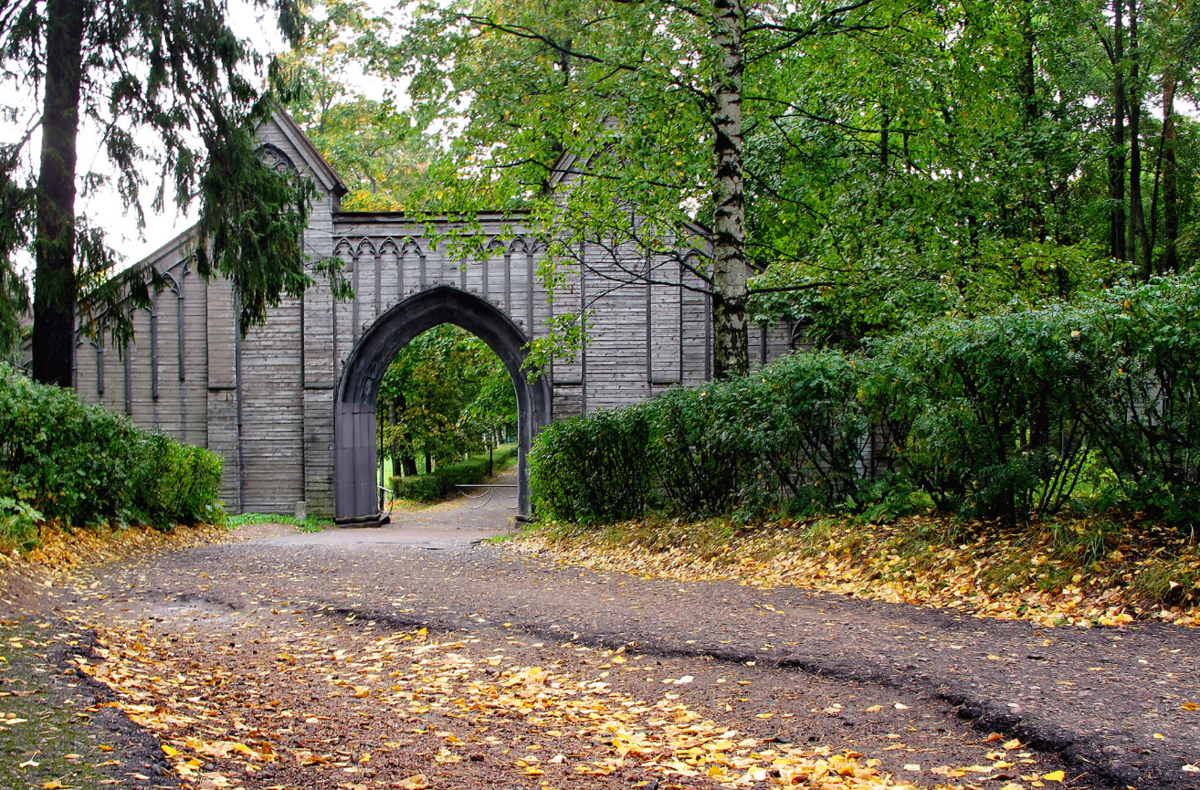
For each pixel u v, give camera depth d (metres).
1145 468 7.74
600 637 6.89
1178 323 7.36
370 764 4.14
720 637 6.61
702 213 15.09
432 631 7.41
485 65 12.09
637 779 4.00
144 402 22.11
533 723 4.95
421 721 4.98
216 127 15.16
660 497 14.12
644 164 12.33
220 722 4.58
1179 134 25.98
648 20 11.41
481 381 37.88
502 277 22.19
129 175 14.54
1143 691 4.64
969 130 13.69
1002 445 8.73
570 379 22.14
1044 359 8.00
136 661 5.89
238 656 6.46
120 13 13.87
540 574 10.71
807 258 14.83
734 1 11.79
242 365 22.22
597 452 15.09
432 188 13.91
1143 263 22.61
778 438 10.70
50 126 14.12
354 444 22.36
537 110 12.20
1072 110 21.14
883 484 10.23
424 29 11.89
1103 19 23.39
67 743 3.77
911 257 12.93
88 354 22.09
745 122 16.25
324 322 22.19
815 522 10.34
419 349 32.25
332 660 6.53
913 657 5.67
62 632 6.21
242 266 15.60
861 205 14.29
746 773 4.02
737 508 11.76
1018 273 13.84
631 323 22.19
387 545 15.17
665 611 7.75
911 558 8.47
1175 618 6.14
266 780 3.77
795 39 12.15
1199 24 20.14
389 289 22.16
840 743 4.38
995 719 4.39
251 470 22.25
